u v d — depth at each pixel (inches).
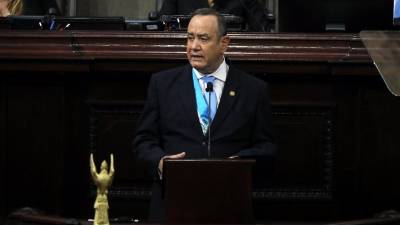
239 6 737.6
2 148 617.6
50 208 617.6
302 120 622.5
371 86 618.2
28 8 814.5
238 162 402.0
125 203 617.6
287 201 619.2
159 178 485.4
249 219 401.1
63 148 617.0
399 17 598.5
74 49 604.7
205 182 400.8
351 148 620.7
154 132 512.4
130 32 608.7
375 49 474.9
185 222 398.6
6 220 602.5
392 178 620.4
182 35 605.0
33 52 602.9
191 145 502.9
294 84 621.6
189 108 509.0
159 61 604.7
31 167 617.6
